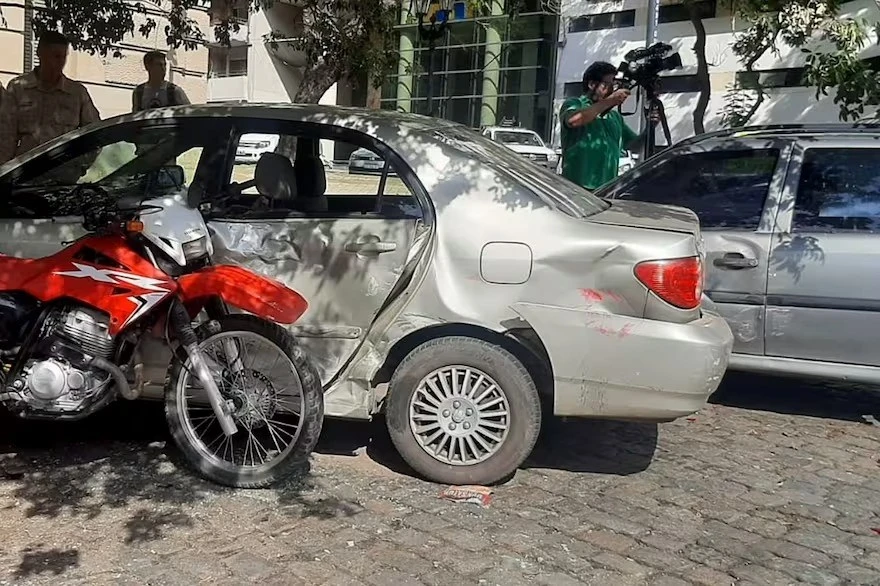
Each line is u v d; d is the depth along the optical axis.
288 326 4.52
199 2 10.14
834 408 6.12
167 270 4.24
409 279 4.35
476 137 5.02
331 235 4.48
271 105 4.84
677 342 4.11
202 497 4.27
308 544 3.82
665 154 6.20
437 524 4.05
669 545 3.93
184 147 4.78
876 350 5.40
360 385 4.44
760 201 5.76
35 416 4.20
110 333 4.11
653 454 5.09
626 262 4.17
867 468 4.98
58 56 7.50
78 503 4.17
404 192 4.45
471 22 31.72
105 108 13.66
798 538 4.05
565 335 4.19
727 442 5.35
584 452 5.08
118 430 5.15
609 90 7.18
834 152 5.68
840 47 9.60
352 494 4.36
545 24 31.14
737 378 6.88
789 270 5.52
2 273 4.23
